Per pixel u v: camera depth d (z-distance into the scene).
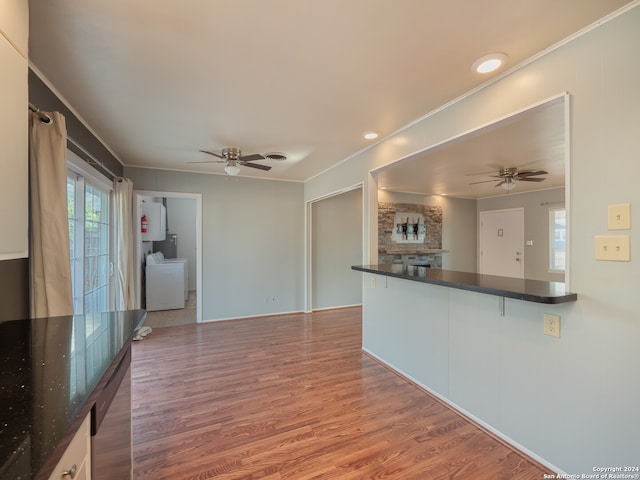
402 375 2.94
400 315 2.98
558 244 5.83
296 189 5.52
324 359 3.38
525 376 1.85
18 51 1.18
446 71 1.95
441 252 6.65
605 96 1.47
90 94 2.25
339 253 5.90
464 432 2.08
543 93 1.73
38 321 1.60
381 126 2.88
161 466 1.75
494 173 4.54
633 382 1.39
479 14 1.46
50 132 1.69
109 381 1.15
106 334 1.42
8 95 1.12
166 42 1.67
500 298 2.01
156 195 4.56
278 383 2.80
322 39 1.65
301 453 1.87
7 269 1.58
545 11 1.43
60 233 1.71
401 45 1.70
